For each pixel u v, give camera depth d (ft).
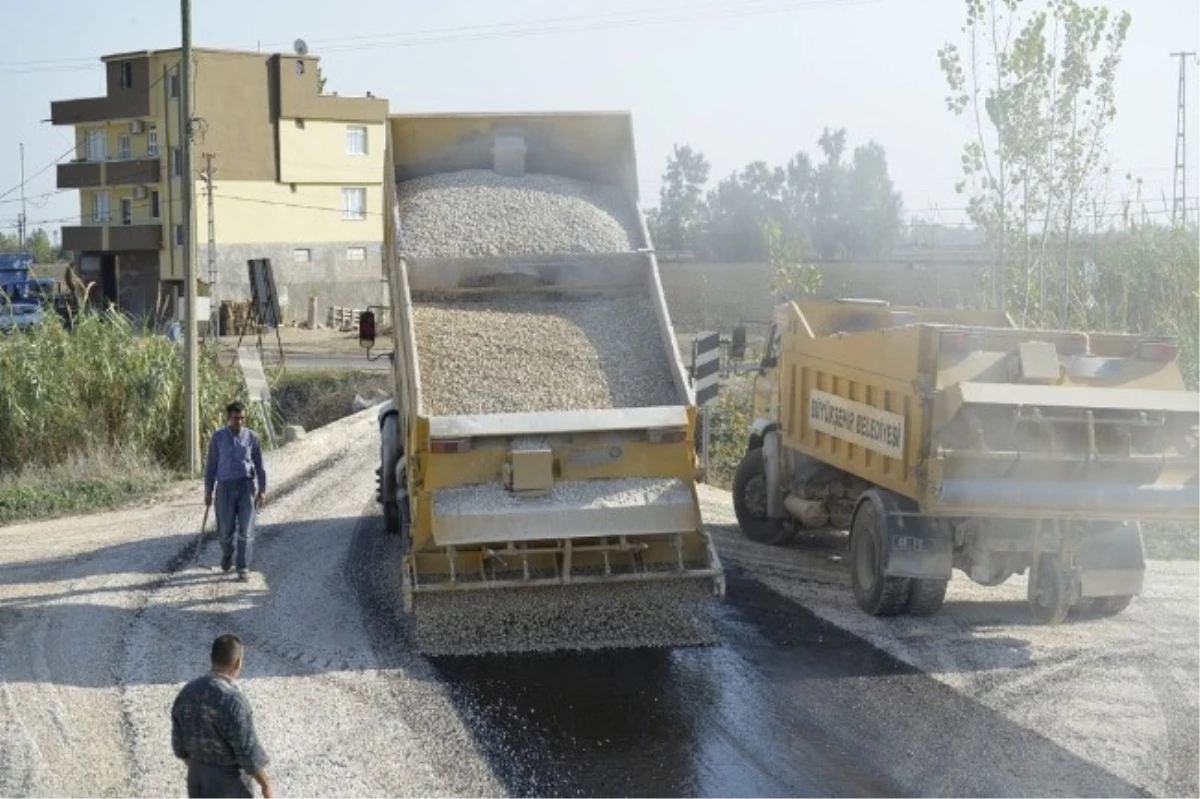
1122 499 35.32
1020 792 25.12
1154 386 37.24
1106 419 35.32
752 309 184.85
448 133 44.19
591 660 34.27
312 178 225.76
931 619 38.52
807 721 29.37
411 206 42.04
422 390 35.78
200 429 73.82
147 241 217.36
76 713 30.07
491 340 37.93
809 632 36.94
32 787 25.58
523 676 32.91
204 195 214.07
